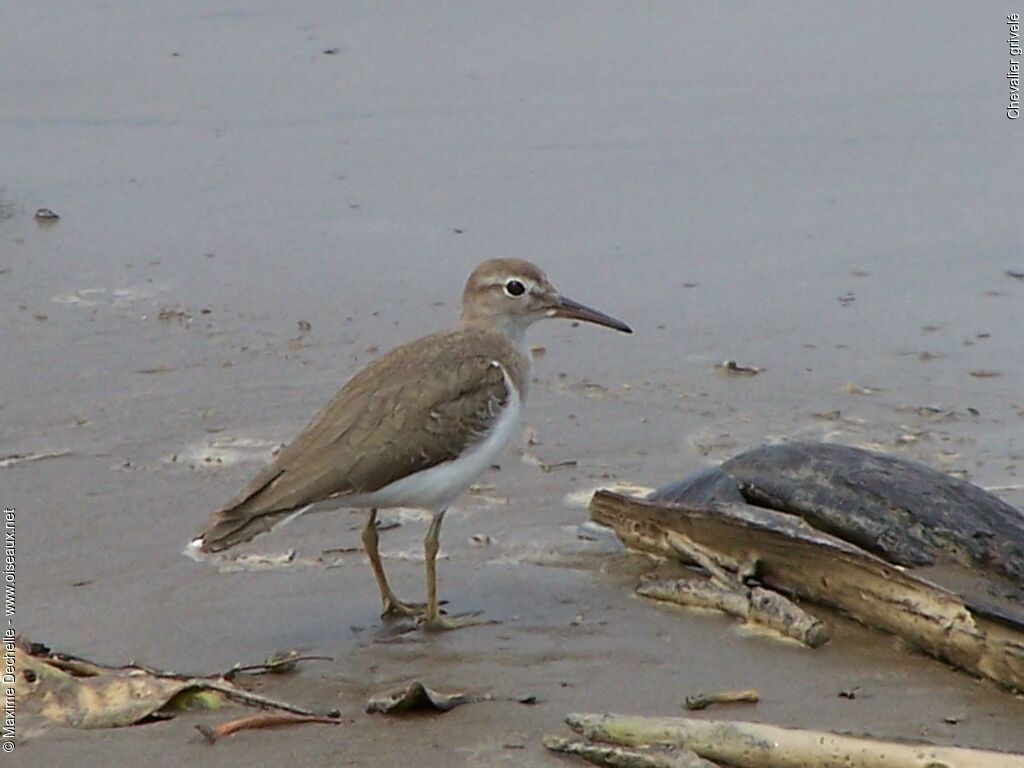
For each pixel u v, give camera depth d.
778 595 11.23
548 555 12.45
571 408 14.94
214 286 17.45
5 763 9.44
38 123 21.67
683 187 19.59
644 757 9.16
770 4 24.67
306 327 16.55
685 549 12.04
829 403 14.98
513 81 22.53
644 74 22.64
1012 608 10.38
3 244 18.41
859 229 18.56
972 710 10.02
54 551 12.33
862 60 22.80
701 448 14.12
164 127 21.53
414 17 24.78
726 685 10.38
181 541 12.51
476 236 18.50
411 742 9.59
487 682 10.45
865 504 11.48
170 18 25.09
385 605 11.58
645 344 16.28
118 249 18.36
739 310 16.92
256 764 9.38
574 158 20.36
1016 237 18.28
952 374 15.54
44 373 15.47
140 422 14.51
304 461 11.20
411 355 11.98
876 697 10.19
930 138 20.61
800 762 9.12
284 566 12.32
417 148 20.73
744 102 21.72
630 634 11.14
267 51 23.77
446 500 11.65
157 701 9.95
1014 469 13.54
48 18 25.11
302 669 10.68
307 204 19.41
